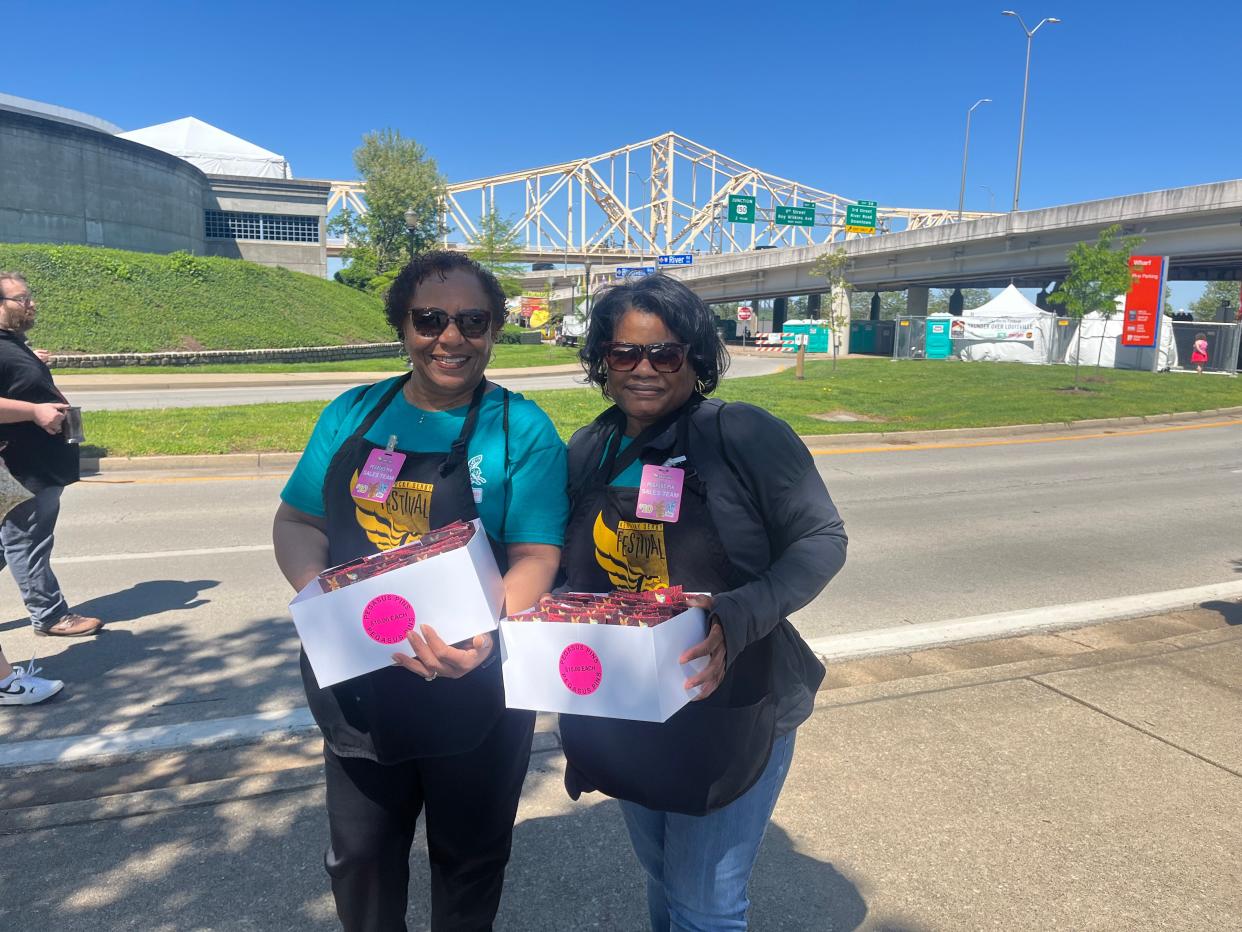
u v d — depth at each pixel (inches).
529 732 77.9
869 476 406.0
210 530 275.4
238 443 416.2
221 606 199.6
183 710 144.5
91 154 1386.6
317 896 95.7
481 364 72.9
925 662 169.8
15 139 1284.4
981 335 1310.3
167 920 91.5
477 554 63.1
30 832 107.5
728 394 711.7
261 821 110.3
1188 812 112.7
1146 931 90.7
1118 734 134.3
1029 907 94.7
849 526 300.8
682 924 69.9
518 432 72.0
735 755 64.6
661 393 67.1
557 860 103.9
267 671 161.9
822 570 62.6
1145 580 233.5
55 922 91.0
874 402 688.4
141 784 120.9
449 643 61.7
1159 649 172.2
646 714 58.2
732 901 69.3
